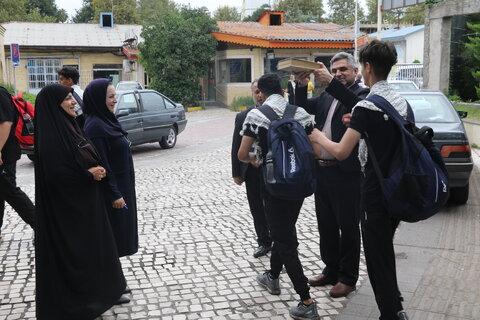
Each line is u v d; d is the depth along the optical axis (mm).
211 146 14219
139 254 5406
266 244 5340
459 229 6172
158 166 11031
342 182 4141
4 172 5418
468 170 6809
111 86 4234
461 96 18797
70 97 3738
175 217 6867
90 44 29703
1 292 4488
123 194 4285
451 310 3988
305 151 3582
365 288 4477
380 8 21219
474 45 17266
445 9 16297
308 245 5660
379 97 3172
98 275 3777
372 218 3221
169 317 3979
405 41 37000
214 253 5449
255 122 3758
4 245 5762
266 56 26766
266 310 4086
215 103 29125
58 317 3617
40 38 29547
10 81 28203
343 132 4102
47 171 3572
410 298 4215
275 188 3564
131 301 4277
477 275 4699
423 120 7371
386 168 3141
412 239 5816
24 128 5715
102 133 4105
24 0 51094
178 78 26609
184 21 26656
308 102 4371
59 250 3617
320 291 4441
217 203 7648
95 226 3773
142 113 12742
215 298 4324
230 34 26641
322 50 28000
